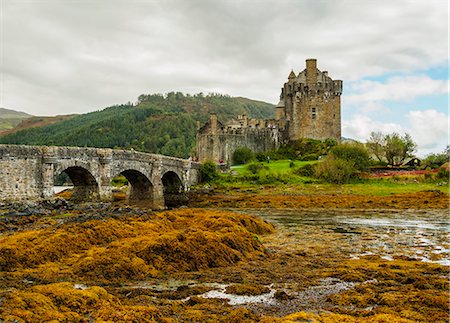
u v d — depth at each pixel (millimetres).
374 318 17141
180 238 27688
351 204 74938
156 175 73125
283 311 18500
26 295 16734
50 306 16469
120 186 105938
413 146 121438
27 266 23578
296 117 143625
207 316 17344
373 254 32781
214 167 105438
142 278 23422
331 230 46031
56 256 25344
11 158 42719
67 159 49562
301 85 143000
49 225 33094
